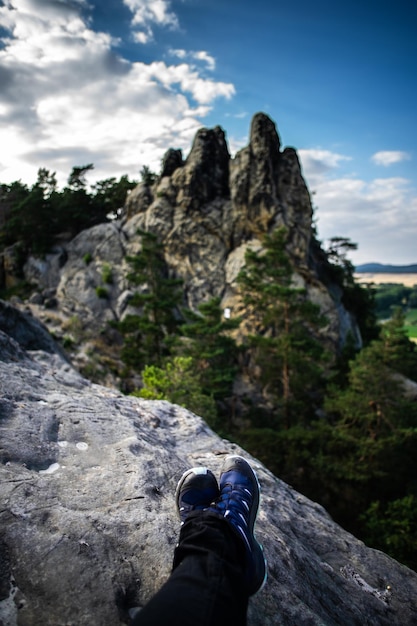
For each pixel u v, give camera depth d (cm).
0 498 236
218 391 2270
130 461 313
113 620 180
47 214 4666
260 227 3675
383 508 1576
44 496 249
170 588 117
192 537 145
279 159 3866
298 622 214
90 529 227
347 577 303
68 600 185
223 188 4069
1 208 5838
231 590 124
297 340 2361
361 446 1638
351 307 4578
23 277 4734
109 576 201
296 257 3538
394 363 1977
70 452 313
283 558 265
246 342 3188
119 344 3484
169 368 1669
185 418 495
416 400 2430
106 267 3947
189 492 221
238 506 188
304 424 2358
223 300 3556
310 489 1716
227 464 234
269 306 2838
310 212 3722
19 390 388
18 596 184
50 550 208
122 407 453
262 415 2511
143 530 236
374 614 269
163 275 3831
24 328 1112
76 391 457
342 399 1892
